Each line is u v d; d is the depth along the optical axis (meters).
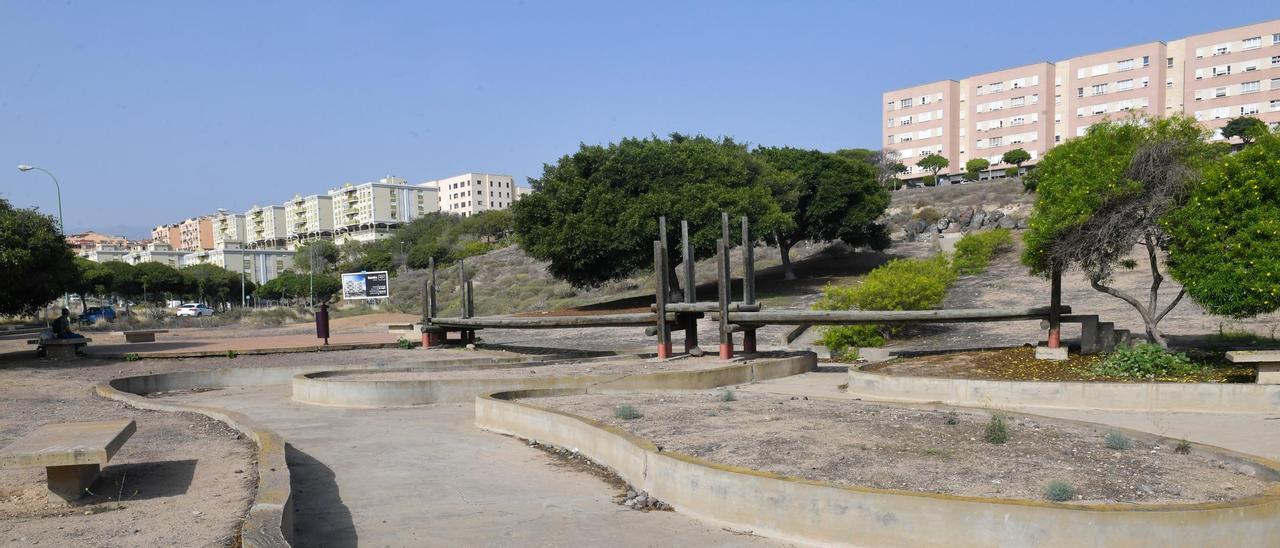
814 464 7.12
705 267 55.91
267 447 8.36
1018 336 21.23
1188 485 6.43
